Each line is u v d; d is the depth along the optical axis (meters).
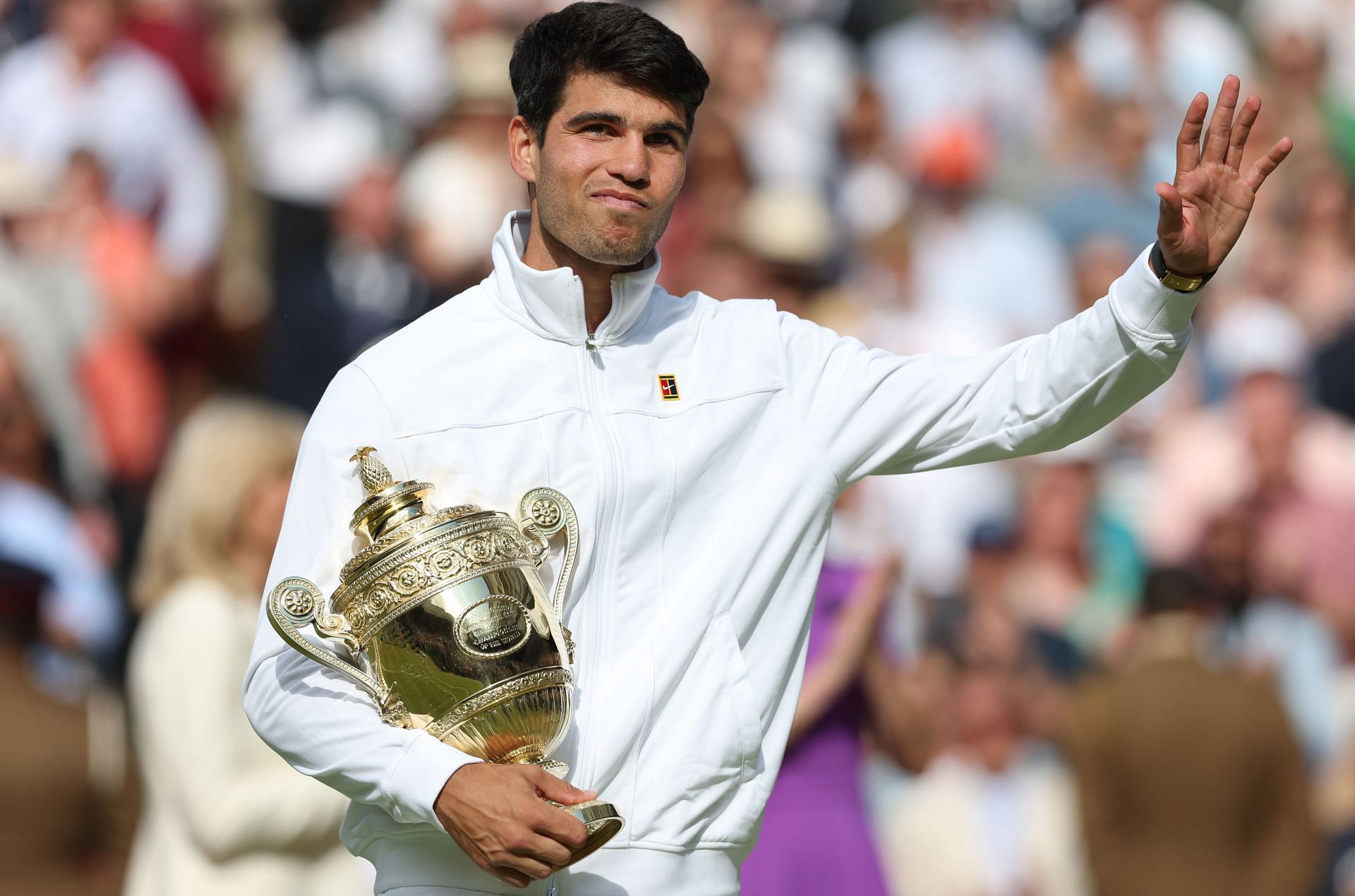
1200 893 23.64
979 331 37.78
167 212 36.81
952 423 11.96
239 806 17.06
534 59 11.63
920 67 43.97
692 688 11.40
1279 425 35.47
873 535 29.16
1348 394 37.53
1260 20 47.69
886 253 38.81
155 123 36.94
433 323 11.67
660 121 11.43
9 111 37.31
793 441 11.91
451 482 11.27
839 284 37.19
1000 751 26.98
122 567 29.14
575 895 11.16
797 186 39.75
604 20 11.45
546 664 10.81
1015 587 31.67
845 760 19.72
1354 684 31.84
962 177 39.50
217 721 17.23
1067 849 26.45
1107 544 33.78
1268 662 31.47
